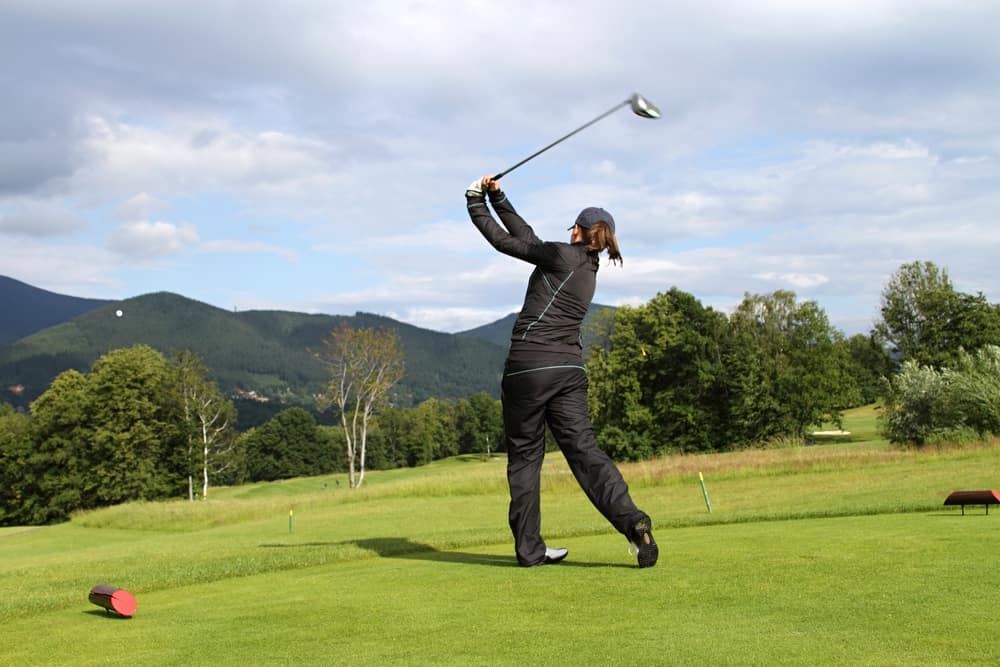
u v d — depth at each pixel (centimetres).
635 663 334
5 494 6197
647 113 632
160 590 688
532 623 419
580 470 619
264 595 583
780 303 6744
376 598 524
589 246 649
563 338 637
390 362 6444
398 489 3516
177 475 6406
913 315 6881
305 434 11800
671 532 943
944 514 966
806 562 552
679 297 6241
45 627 498
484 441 14100
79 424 6162
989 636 350
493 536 989
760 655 336
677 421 6128
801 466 2873
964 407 3291
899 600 425
